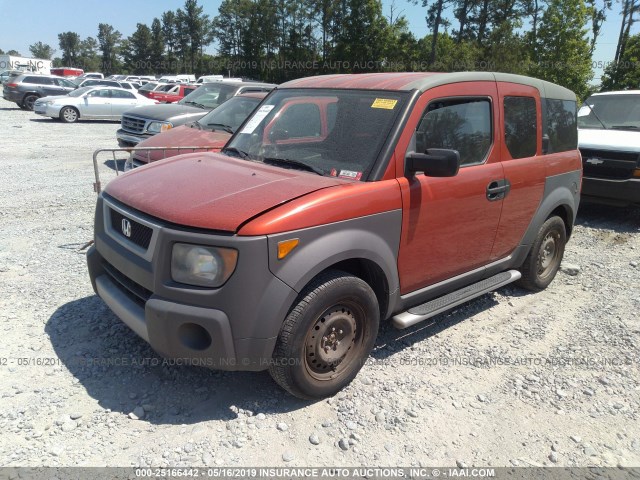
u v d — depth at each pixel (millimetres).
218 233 2811
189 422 3061
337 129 3664
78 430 2938
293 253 2912
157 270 2932
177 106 11016
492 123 4172
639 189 7602
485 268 4410
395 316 3697
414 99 3555
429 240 3707
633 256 6633
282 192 3092
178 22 106750
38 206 7746
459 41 54500
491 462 2891
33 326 4035
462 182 3846
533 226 4805
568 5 37219
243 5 72875
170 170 3682
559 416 3318
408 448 2955
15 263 5332
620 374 3826
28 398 3180
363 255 3232
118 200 3428
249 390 3398
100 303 4469
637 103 8914
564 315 4789
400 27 54312
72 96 21781
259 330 2869
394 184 3389
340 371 3365
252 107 8398
